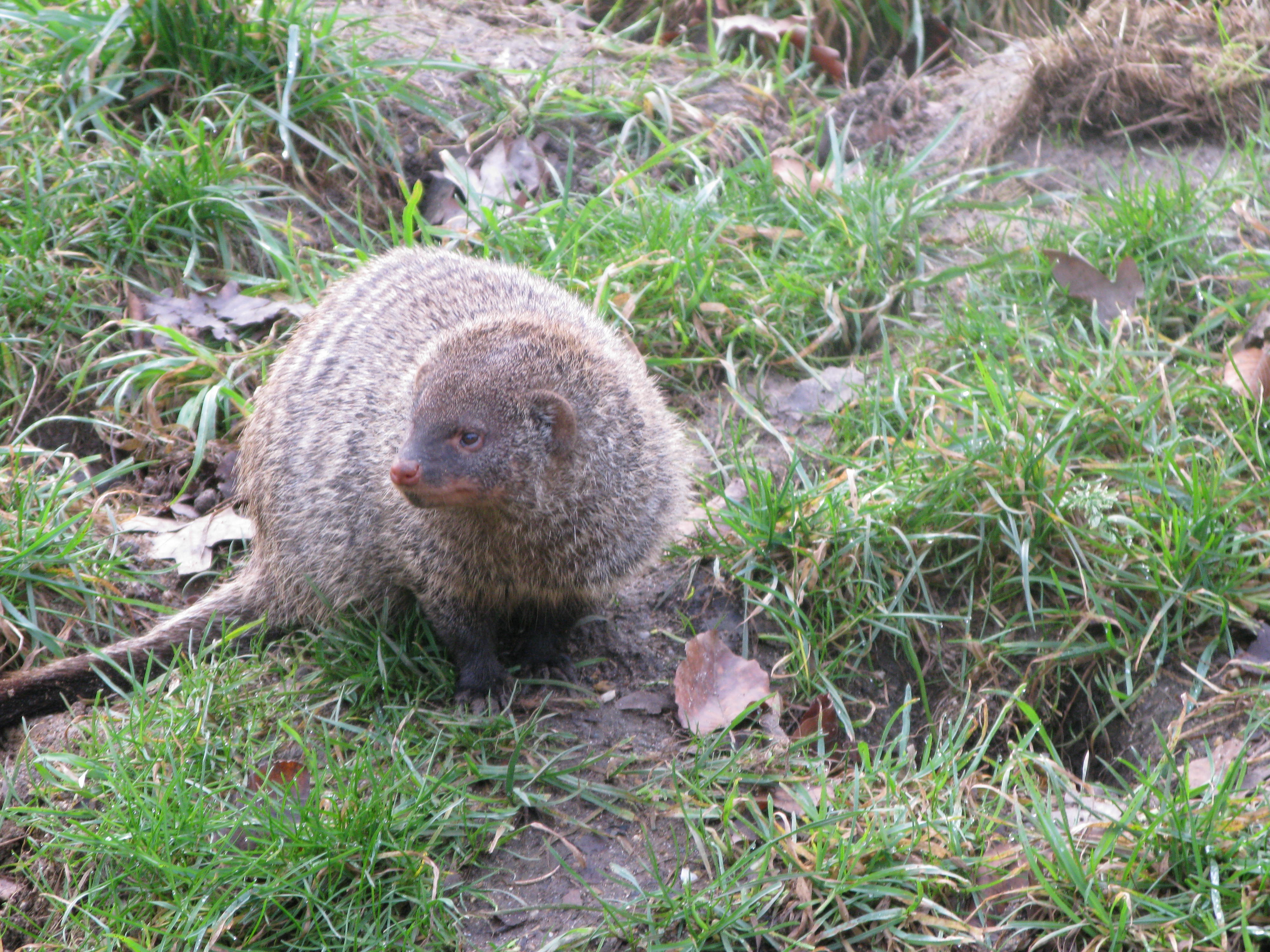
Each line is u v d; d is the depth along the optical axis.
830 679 6.57
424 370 5.90
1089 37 10.16
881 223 8.99
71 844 5.33
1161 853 4.96
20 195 8.49
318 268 8.66
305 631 6.69
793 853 5.24
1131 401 7.28
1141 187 9.23
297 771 5.69
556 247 8.62
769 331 8.41
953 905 5.09
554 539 6.05
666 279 8.50
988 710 6.50
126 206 8.59
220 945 5.04
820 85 11.27
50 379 7.93
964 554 6.87
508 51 10.93
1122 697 6.30
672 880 5.20
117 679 6.45
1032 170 9.43
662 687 6.52
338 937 5.02
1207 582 6.39
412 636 6.77
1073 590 6.61
